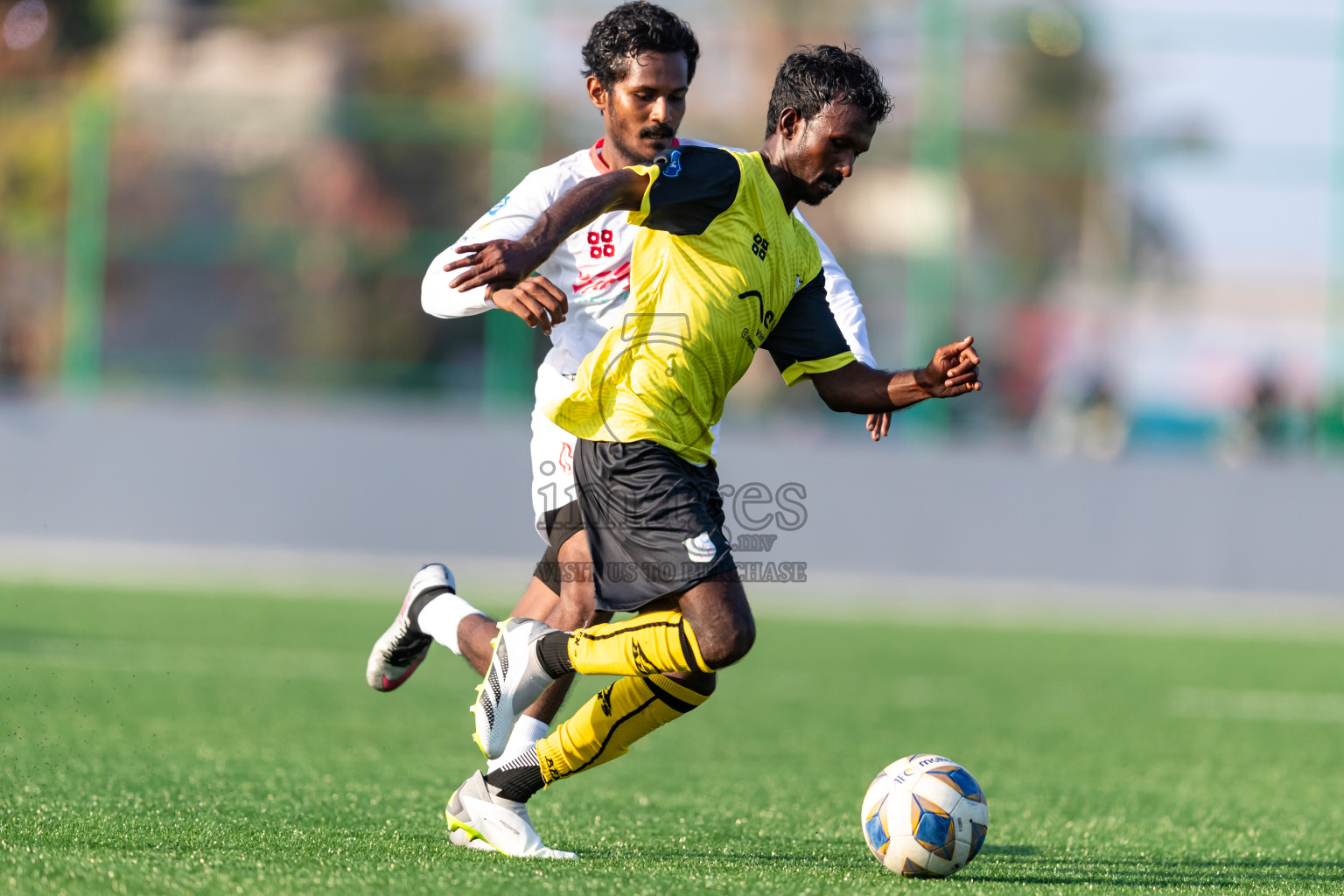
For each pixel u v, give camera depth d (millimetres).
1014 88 57781
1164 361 57688
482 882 11578
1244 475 54250
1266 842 16250
